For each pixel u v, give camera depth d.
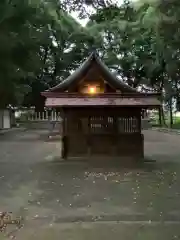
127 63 43.16
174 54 29.52
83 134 15.91
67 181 10.60
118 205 7.55
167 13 12.78
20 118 47.47
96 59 16.84
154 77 41.38
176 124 49.16
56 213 6.91
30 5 15.87
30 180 10.83
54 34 39.09
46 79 45.06
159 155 17.25
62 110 16.12
